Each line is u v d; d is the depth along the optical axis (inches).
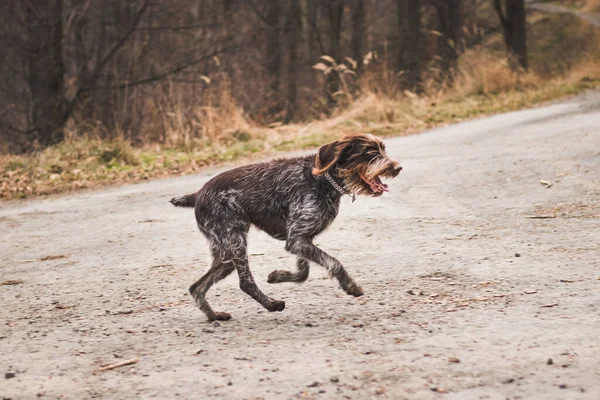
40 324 243.6
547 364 177.2
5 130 931.3
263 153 673.6
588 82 1024.2
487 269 265.7
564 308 216.5
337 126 792.9
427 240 317.4
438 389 168.4
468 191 418.6
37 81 800.9
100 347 217.2
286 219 236.2
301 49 1323.8
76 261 330.3
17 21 864.9
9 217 463.2
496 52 1152.2
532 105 861.8
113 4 1000.2
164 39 1101.7
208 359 199.8
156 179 587.2
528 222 336.5
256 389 176.1
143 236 370.9
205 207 237.3
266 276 283.4
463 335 201.2
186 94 978.7
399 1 1156.5
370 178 229.5
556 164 461.1
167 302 259.4
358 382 175.3
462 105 881.5
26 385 189.8
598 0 1990.7
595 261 264.2
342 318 226.8
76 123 847.7
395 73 1104.2
